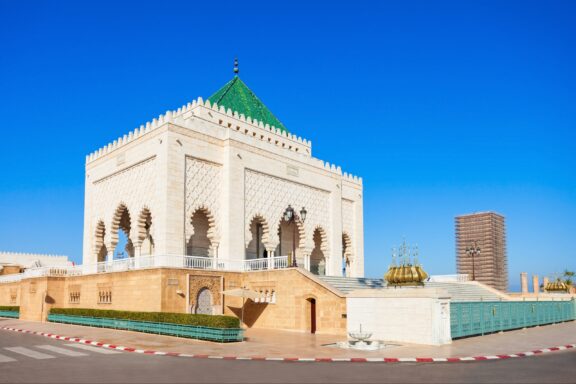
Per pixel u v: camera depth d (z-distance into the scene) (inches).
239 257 1237.7
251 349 692.7
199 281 1048.2
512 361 590.9
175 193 1142.3
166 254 1093.1
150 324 883.4
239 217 1253.7
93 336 845.2
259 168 1331.2
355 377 477.7
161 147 1160.8
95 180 1411.2
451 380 461.4
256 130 1508.4
